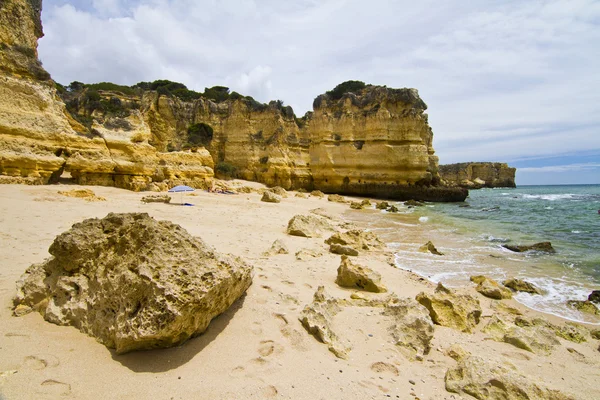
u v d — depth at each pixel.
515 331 5.93
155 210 16.16
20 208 11.96
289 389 3.65
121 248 4.57
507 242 15.55
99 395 3.24
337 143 44.94
